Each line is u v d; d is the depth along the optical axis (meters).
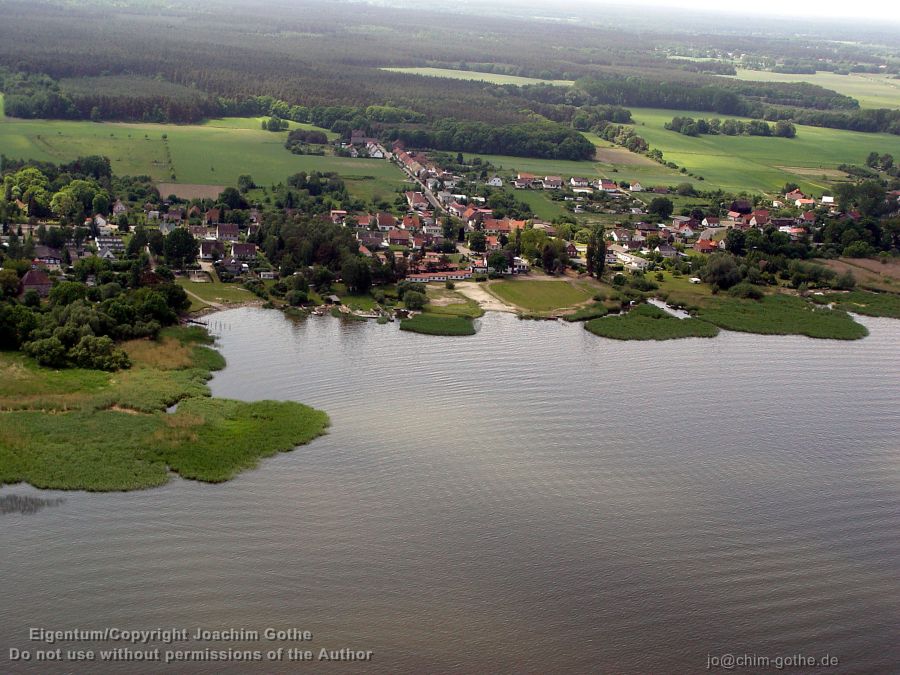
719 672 150.00
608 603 164.38
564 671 148.62
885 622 163.88
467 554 175.00
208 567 166.88
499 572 170.62
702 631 159.00
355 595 162.38
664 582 170.62
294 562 169.62
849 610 166.38
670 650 154.38
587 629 158.00
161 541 173.50
